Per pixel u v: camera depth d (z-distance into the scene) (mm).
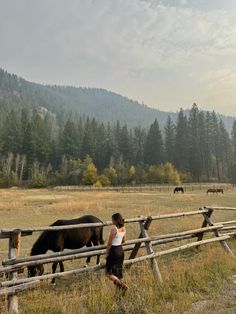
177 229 16109
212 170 121438
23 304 6879
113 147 129125
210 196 48688
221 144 126562
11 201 38344
